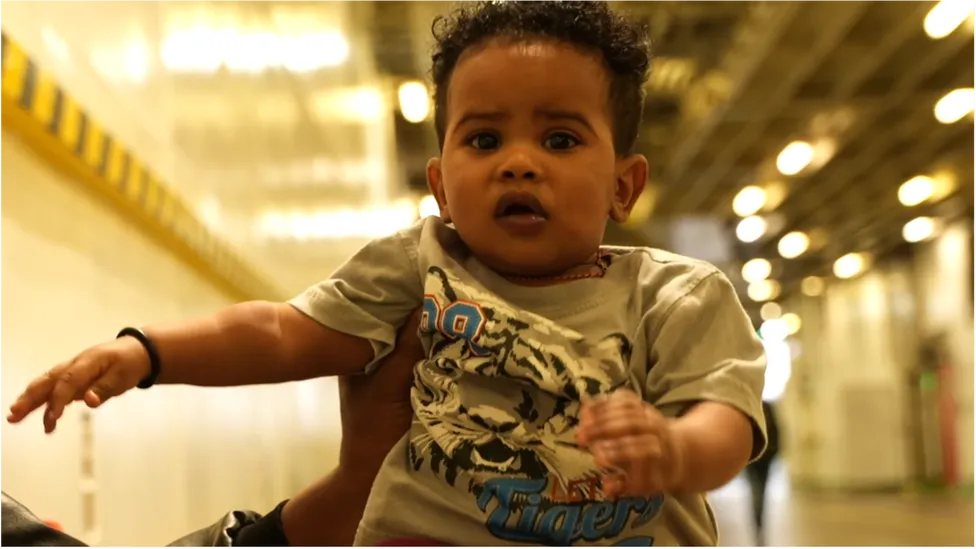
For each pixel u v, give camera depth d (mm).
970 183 10586
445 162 979
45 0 1451
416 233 1061
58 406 807
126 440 1854
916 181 10453
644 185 1048
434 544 887
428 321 967
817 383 15891
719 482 798
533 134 943
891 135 8805
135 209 1895
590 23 977
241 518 1295
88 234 1683
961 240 12344
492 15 983
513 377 913
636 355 931
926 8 6250
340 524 1167
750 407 859
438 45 1066
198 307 2617
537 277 984
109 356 847
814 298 16781
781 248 13781
